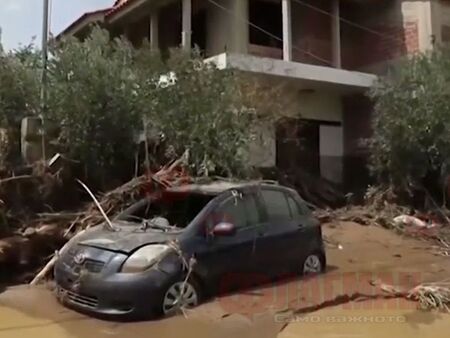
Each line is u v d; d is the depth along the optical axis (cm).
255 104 1306
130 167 1160
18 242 848
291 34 1791
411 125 1499
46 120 1106
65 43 1166
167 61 1220
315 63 1875
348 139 1866
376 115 1600
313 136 1808
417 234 1317
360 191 1777
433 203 1527
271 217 796
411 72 1537
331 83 1677
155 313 614
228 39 1666
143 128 1172
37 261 856
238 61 1439
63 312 640
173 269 634
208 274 677
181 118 1184
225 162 1199
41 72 1139
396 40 1892
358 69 2002
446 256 1107
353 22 2017
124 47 1211
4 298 707
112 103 1109
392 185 1581
